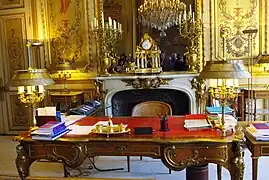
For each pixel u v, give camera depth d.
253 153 2.59
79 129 2.91
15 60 5.90
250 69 5.21
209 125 2.81
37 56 5.77
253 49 5.21
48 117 2.86
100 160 4.26
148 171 3.80
